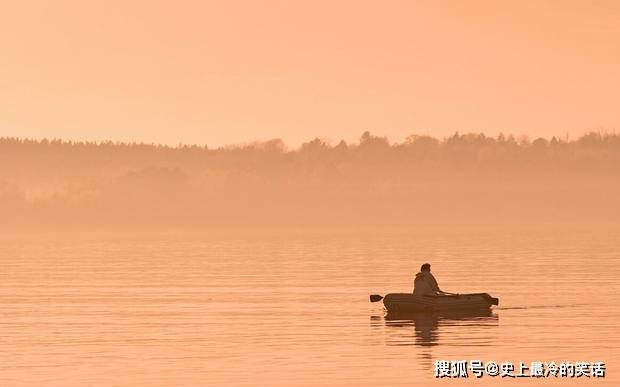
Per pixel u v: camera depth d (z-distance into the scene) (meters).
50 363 115.38
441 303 154.50
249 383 104.06
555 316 148.88
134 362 115.38
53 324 147.38
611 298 172.12
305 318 150.50
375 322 144.88
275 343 127.06
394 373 107.94
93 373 109.50
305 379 105.50
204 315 156.12
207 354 119.88
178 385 103.62
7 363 115.44
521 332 133.62
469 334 132.50
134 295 189.00
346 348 122.75
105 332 138.62
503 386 102.06
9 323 148.88
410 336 131.38
